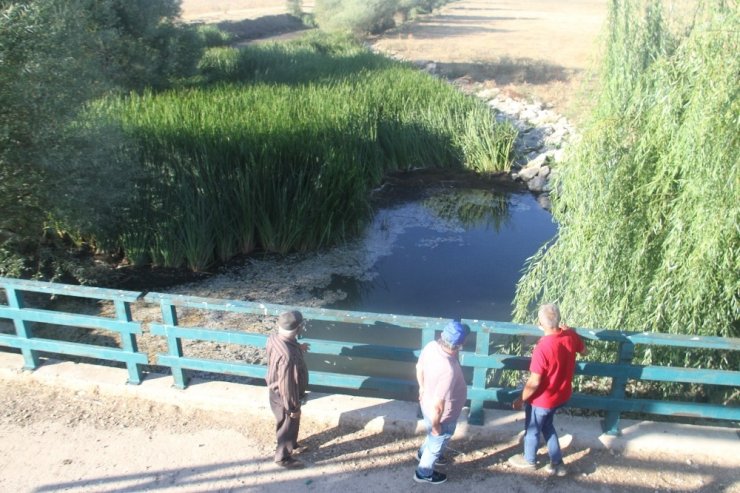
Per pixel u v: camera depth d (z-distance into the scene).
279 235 11.70
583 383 6.43
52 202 8.86
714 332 5.49
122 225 10.84
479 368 5.04
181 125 12.12
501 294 10.34
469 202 14.91
